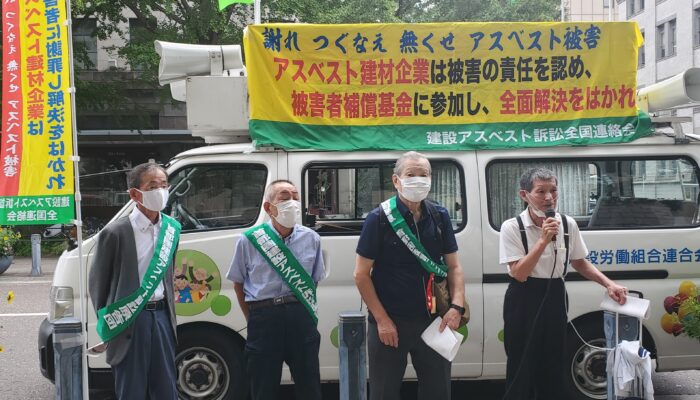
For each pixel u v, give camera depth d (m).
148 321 3.95
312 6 18.55
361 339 3.90
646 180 5.55
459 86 5.44
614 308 4.27
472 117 5.44
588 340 5.38
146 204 3.96
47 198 4.16
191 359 5.32
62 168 4.17
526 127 5.47
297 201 4.30
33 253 14.62
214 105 5.47
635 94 5.52
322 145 5.38
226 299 5.26
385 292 3.93
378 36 5.40
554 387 4.34
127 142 22.92
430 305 3.88
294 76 5.36
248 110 5.48
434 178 5.45
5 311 10.24
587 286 5.34
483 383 6.55
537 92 5.46
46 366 5.39
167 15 18.94
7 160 4.15
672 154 5.52
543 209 4.18
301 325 4.25
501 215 5.44
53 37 4.16
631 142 5.48
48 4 4.16
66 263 5.30
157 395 3.97
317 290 5.28
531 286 4.29
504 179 5.48
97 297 3.90
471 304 5.32
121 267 3.90
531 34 5.45
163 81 5.70
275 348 4.23
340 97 5.40
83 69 21.05
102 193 22.56
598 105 5.49
